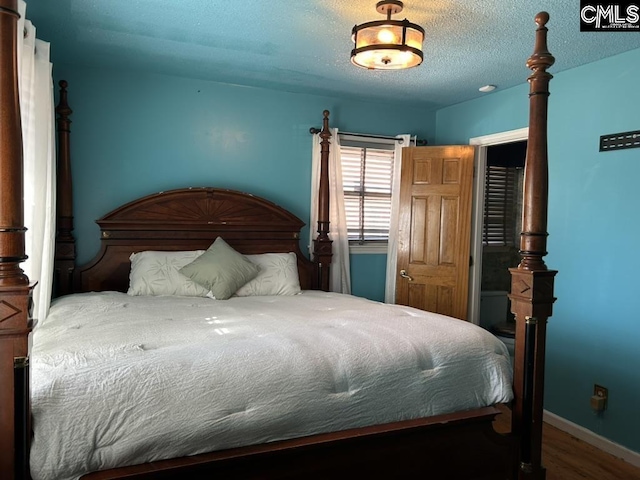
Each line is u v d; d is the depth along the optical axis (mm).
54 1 2465
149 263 3412
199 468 1656
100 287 3557
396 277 4484
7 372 1466
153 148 3752
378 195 4574
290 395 1831
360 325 2383
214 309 2795
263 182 4129
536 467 2252
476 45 2967
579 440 3211
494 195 5285
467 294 4203
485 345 2316
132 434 1594
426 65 3367
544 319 2240
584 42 2852
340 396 1934
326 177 4184
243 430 1739
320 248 4195
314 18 2623
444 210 4273
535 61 2146
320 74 3641
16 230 1469
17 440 1472
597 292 3162
